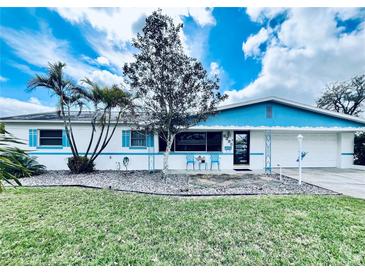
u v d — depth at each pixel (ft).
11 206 15.99
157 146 36.58
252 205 16.57
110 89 28.86
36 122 34.58
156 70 24.84
